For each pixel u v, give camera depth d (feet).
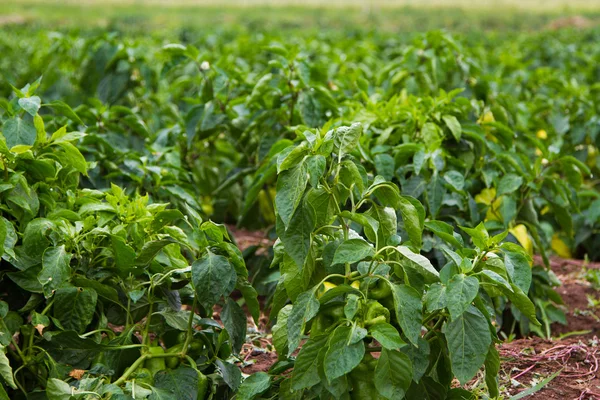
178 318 12.85
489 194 19.39
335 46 41.34
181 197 18.61
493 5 186.70
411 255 11.03
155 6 169.17
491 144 19.86
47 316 12.55
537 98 31.04
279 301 12.36
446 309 11.60
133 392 11.57
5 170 12.57
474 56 38.17
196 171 23.97
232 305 12.29
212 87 22.77
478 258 11.80
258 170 19.95
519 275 11.59
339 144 11.38
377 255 11.14
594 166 27.55
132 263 12.58
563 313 18.45
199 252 12.44
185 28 56.08
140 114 27.71
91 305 12.44
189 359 12.48
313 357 11.10
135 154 19.51
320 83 23.27
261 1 193.98
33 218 13.01
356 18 139.95
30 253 12.43
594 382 14.64
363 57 36.76
